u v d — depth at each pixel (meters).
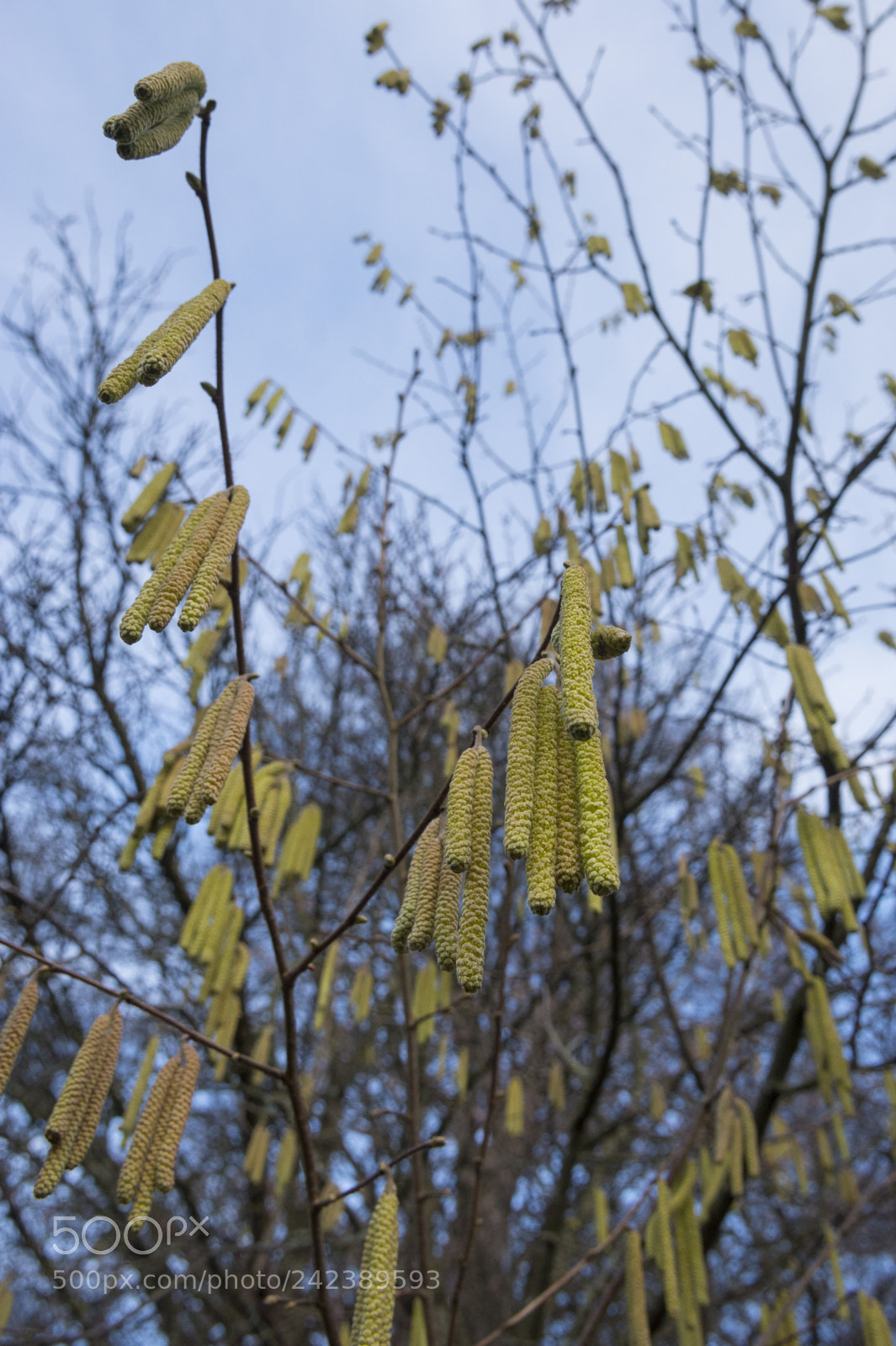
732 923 3.57
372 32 5.77
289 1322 6.43
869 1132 8.10
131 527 3.05
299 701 8.52
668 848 8.00
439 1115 8.50
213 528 2.03
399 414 5.02
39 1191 2.11
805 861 3.71
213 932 3.47
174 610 1.89
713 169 5.61
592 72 5.57
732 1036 3.87
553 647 1.62
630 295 5.33
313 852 4.05
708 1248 4.73
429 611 7.72
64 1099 2.21
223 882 3.54
